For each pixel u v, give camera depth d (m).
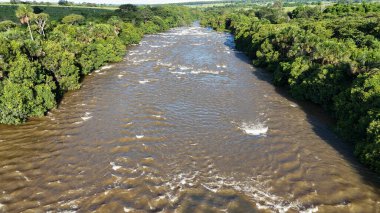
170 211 27.08
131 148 36.97
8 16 132.00
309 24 87.38
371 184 30.66
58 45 57.50
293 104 51.66
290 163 34.22
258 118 45.81
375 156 32.09
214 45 108.75
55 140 38.78
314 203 28.12
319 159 35.00
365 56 47.03
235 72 71.25
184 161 34.53
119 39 96.69
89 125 42.81
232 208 27.48
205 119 45.19
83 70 66.31
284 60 65.69
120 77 65.88
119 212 26.94
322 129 42.44
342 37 72.12
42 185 30.38
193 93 56.16
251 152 36.44
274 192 29.59
